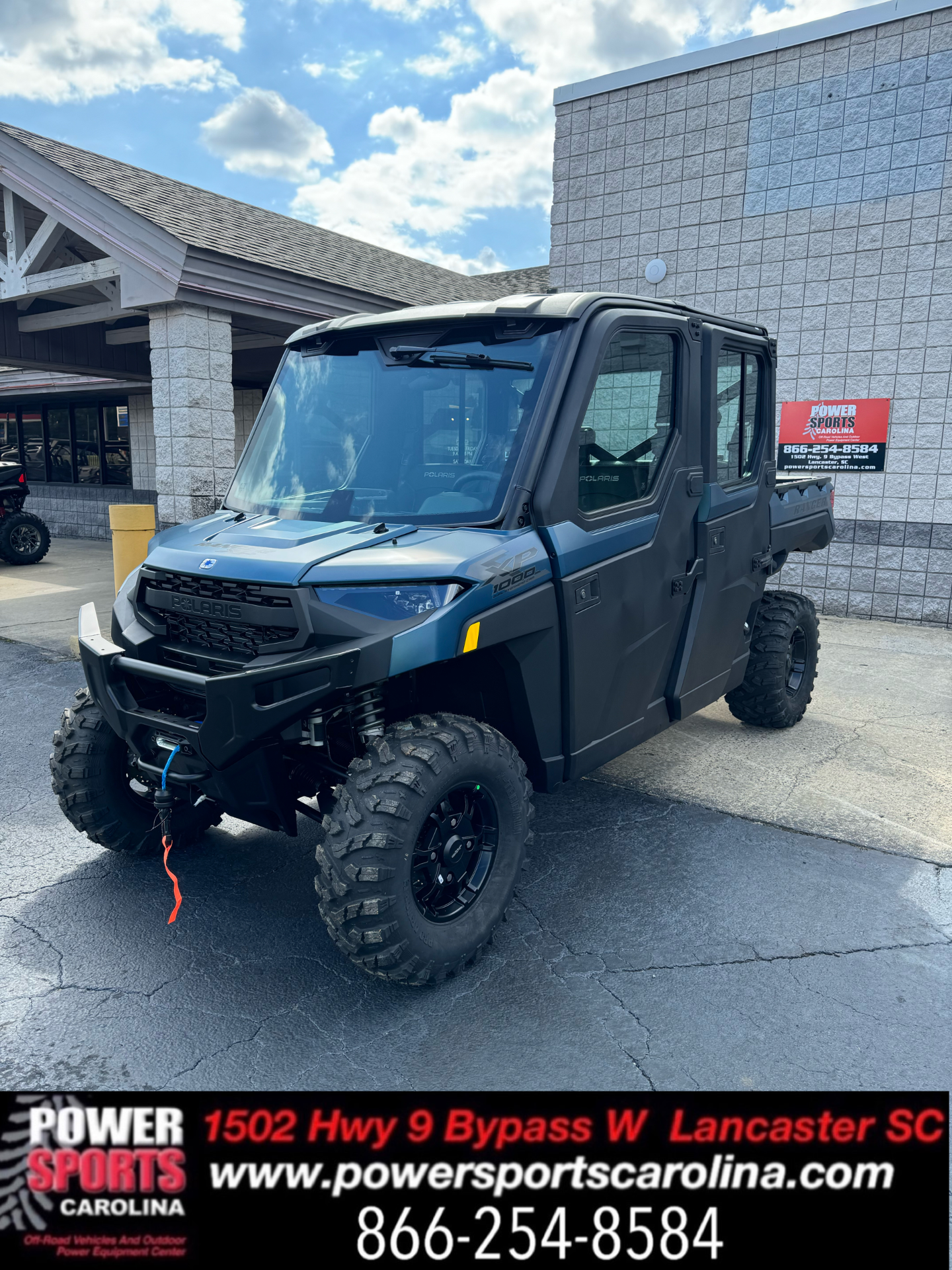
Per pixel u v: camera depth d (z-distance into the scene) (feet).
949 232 27.04
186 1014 9.18
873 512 29.73
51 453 65.82
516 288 54.19
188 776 9.76
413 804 8.77
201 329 28.35
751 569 15.56
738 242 30.68
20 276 32.40
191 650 9.86
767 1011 9.22
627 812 14.42
